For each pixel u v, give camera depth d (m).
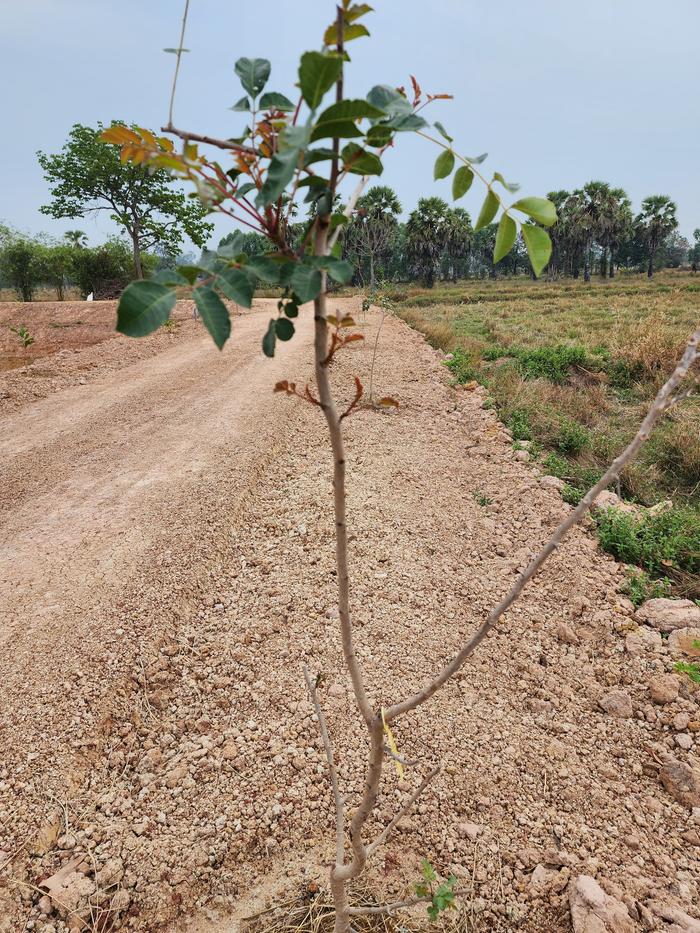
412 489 5.73
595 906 2.19
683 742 3.01
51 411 8.45
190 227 28.86
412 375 9.64
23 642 3.66
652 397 9.15
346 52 1.00
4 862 2.49
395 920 2.26
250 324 15.93
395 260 60.16
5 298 37.78
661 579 4.36
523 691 3.40
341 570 1.41
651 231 64.62
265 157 1.11
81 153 26.95
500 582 4.35
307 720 3.14
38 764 2.89
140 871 2.46
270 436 6.95
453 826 2.62
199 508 5.23
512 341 14.14
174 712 3.25
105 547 4.70
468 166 1.21
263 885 2.43
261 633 3.78
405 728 3.09
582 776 2.88
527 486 5.72
